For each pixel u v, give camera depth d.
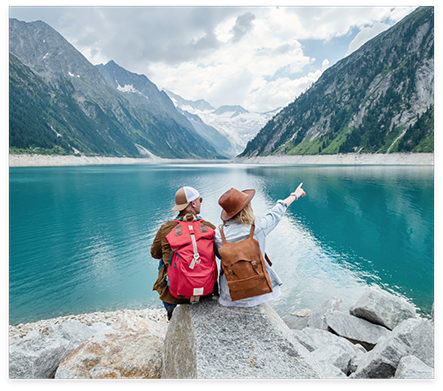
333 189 65.19
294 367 2.96
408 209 44.12
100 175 117.56
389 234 31.72
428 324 5.18
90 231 33.03
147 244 28.02
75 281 19.50
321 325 10.80
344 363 6.03
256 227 3.26
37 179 98.62
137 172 138.50
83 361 3.89
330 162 197.00
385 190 62.31
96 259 24.02
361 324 9.63
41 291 17.92
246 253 2.95
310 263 22.84
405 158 161.88
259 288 2.98
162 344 4.29
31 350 4.53
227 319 3.40
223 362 3.00
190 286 3.14
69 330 7.92
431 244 28.11
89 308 15.81
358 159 183.00
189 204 3.62
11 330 13.15
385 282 19.19
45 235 31.52
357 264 22.67
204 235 3.29
